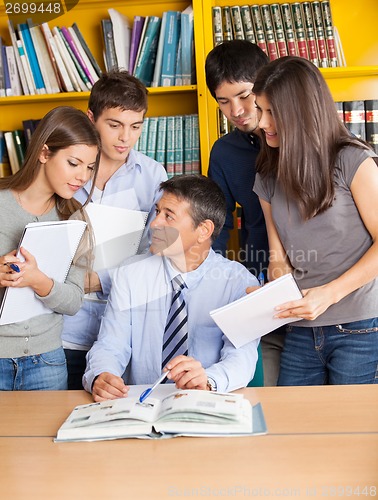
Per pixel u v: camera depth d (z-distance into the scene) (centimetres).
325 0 303
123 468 136
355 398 169
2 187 204
